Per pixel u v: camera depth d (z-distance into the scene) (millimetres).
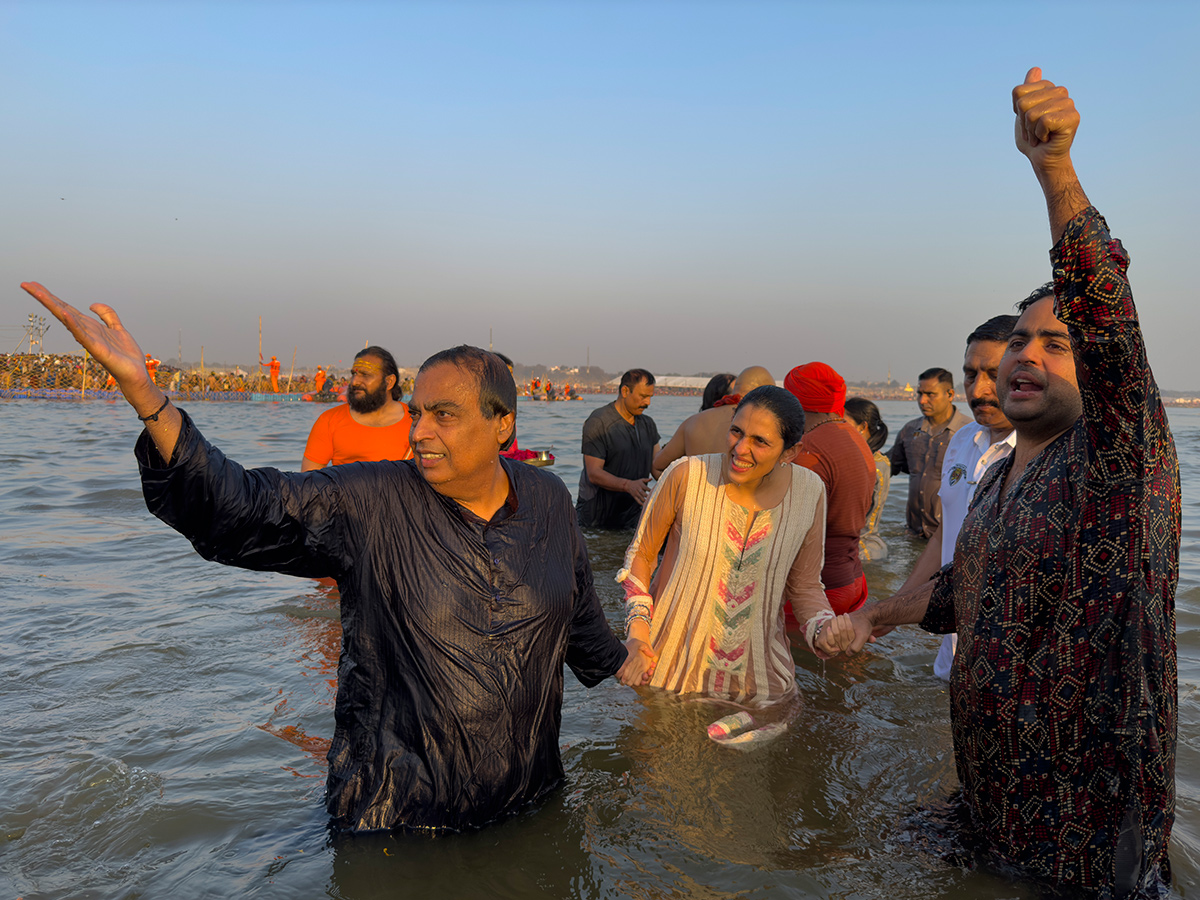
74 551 5973
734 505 3398
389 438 5438
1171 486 1854
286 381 59969
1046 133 1692
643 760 2730
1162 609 1835
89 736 2783
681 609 3457
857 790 2559
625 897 1927
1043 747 1939
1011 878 2023
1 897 1850
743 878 2029
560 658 2238
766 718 3164
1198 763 2746
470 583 2027
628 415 7586
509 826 2145
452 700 2014
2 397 44719
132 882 1919
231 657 3652
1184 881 1997
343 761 2111
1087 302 1678
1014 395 2096
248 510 1805
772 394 3227
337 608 4480
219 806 2289
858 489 4293
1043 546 1931
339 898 1859
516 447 6512
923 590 2848
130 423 22734
